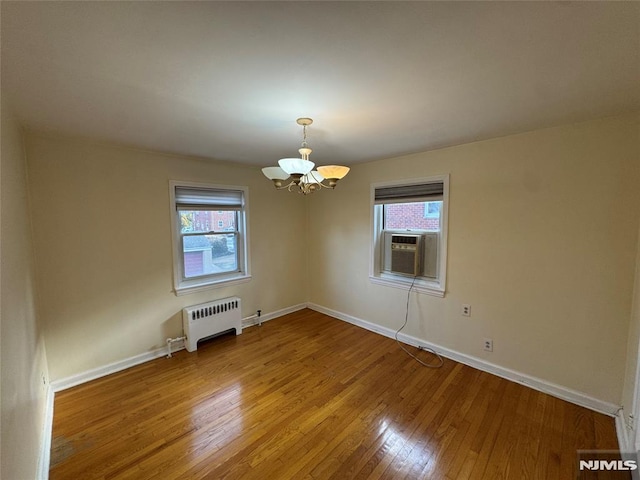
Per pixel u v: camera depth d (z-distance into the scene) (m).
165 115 1.93
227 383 2.58
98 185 2.64
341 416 2.15
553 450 1.82
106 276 2.72
